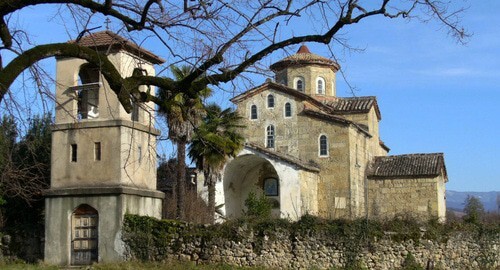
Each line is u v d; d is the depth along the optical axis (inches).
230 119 1585.9
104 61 442.6
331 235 1165.7
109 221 1160.8
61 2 418.0
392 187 2007.9
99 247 1161.4
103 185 1172.5
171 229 1172.5
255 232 1171.3
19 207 1364.4
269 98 2021.4
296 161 1779.0
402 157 2098.9
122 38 511.2
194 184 1892.2
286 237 1170.6
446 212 2217.0
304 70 2140.7
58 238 1186.6
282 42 452.8
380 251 1167.6
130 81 457.1
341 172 1900.8
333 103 2146.9
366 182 2039.9
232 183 2009.1
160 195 1267.2
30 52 407.5
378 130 2320.4
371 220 1193.4
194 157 1514.5
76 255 1179.3
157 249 1163.9
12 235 1248.2
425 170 1978.3
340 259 1156.5
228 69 454.3
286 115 1993.1
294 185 1764.3
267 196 2009.1
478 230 1243.8
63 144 1206.3
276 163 1792.6
